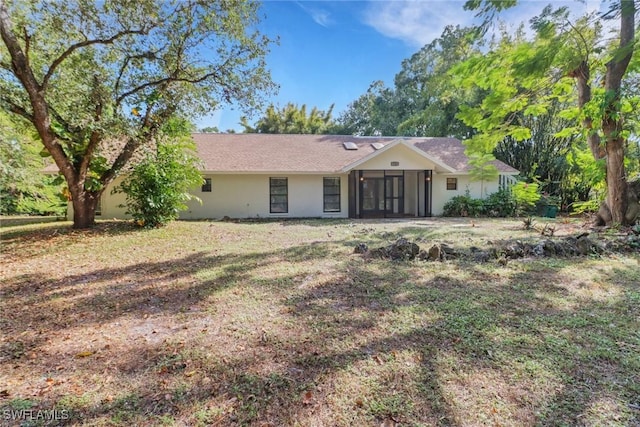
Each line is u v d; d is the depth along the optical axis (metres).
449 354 2.90
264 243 8.28
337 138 18.42
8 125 9.89
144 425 2.12
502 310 3.86
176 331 3.46
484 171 15.41
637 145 11.20
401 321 3.60
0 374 2.71
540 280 5.00
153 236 9.05
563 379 2.51
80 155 9.80
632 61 8.86
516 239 8.27
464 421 2.10
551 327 3.40
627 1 6.59
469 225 11.82
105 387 2.52
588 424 2.06
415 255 6.51
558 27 7.33
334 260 6.40
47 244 8.04
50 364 2.85
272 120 33.41
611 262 6.05
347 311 3.91
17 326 3.63
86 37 8.43
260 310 4.00
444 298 4.27
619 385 2.43
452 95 20.97
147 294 4.63
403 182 16.92
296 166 14.97
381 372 2.65
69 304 4.28
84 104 8.70
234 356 2.94
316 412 2.22
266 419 2.16
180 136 10.98
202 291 4.71
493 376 2.56
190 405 2.30
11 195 14.41
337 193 15.68
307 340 3.21
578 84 9.95
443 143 18.84
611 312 3.79
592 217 12.13
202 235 9.41
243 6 8.82
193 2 8.45
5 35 7.57
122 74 9.36
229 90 9.94
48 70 8.65
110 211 13.74
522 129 9.55
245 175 14.93
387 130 30.20
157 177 10.07
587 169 11.09
